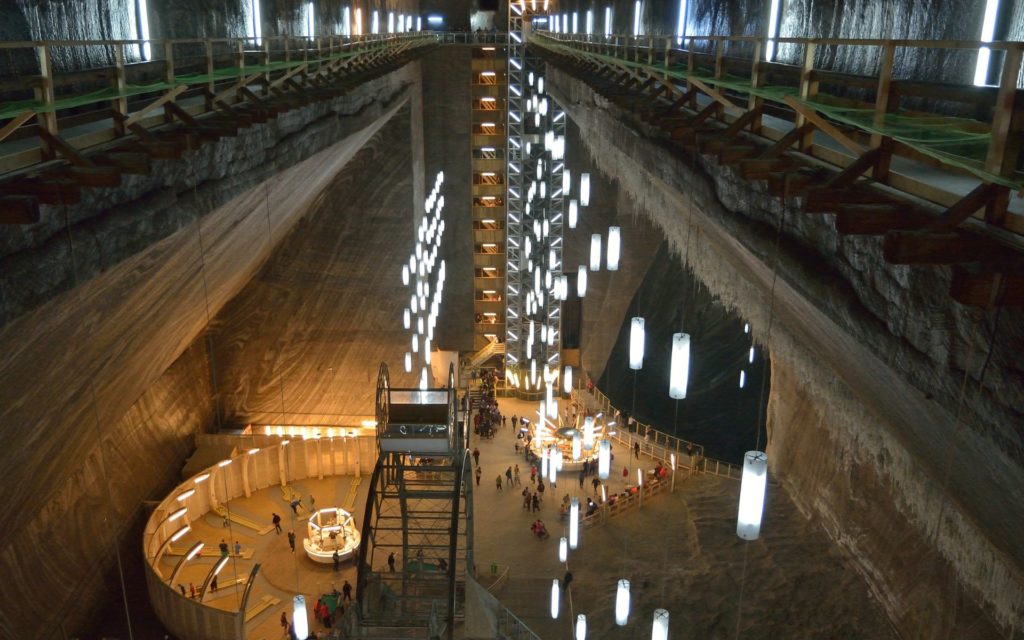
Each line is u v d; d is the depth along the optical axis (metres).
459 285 38.25
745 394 37.47
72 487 20.34
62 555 19.27
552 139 26.34
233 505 25.67
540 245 32.97
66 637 18.78
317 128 16.81
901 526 11.89
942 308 4.92
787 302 9.37
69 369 12.38
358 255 29.72
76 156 6.42
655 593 19.00
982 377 4.66
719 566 18.92
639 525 23.08
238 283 26.06
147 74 11.94
